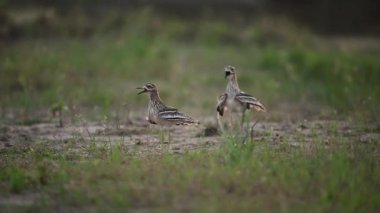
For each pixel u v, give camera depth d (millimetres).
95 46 35000
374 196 11977
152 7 43406
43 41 36031
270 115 22266
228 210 11297
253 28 41594
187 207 11641
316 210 11320
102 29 38406
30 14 38438
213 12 44469
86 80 28594
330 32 47531
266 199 11914
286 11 48469
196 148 16453
